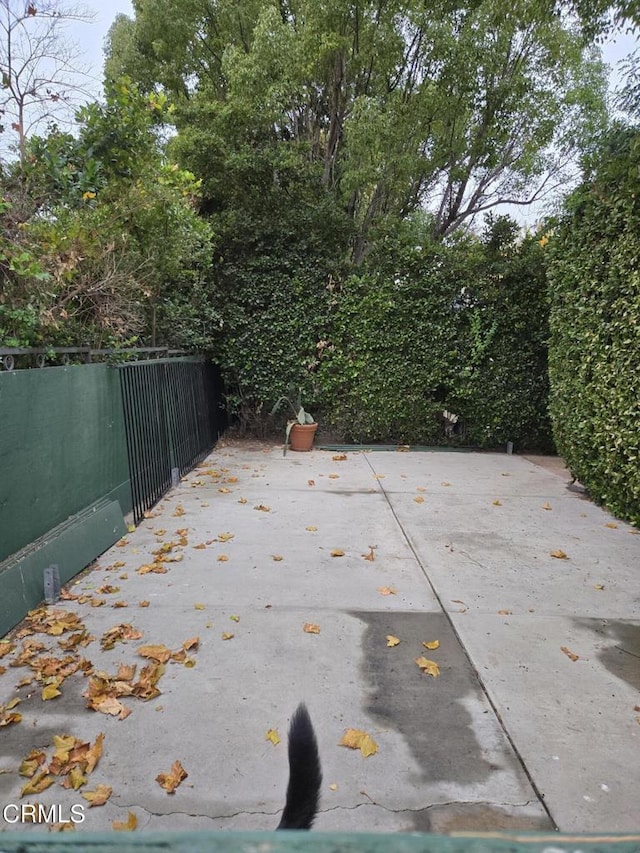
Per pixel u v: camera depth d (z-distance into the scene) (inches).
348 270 390.6
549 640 134.4
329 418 398.3
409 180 535.2
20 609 136.3
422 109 477.1
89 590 155.6
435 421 397.7
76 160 209.2
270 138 435.5
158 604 147.9
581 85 511.2
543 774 91.7
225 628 136.2
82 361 199.8
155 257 242.2
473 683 116.7
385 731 101.3
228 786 87.7
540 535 210.8
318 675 118.0
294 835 26.6
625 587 165.2
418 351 386.0
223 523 216.7
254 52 421.1
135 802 84.3
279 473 306.7
